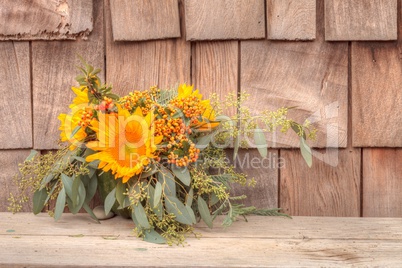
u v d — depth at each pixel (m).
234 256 1.34
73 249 1.39
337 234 1.53
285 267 1.28
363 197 1.74
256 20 1.68
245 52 1.70
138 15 1.68
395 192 1.73
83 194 1.57
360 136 1.71
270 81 1.71
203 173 1.55
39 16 1.69
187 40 1.69
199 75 1.72
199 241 1.46
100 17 1.71
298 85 1.71
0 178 1.75
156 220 1.49
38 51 1.71
